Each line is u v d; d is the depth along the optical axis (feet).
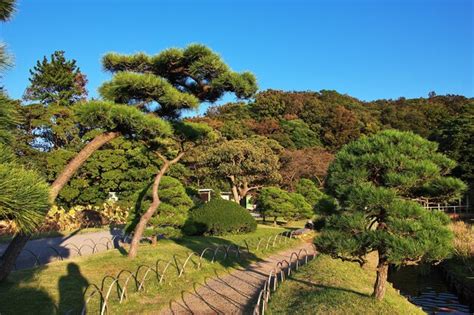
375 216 23.07
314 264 40.68
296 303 26.53
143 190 50.72
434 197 23.91
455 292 42.11
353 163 22.44
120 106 29.99
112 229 71.36
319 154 131.34
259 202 97.86
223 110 183.73
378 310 23.48
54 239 57.36
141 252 40.50
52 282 28.30
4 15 9.61
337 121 169.58
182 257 40.55
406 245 19.81
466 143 106.93
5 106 9.63
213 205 67.62
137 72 36.19
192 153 93.20
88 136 88.74
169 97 31.94
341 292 27.17
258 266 43.55
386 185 22.15
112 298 26.53
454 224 66.23
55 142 98.68
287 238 65.57
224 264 41.63
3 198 7.11
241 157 89.20
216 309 26.45
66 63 112.98
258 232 71.36
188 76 36.63
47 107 95.45
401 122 186.39
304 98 192.44
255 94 34.71
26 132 88.69
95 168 83.25
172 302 27.61
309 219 94.48
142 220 38.93
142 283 28.94
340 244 21.44
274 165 94.38
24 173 7.95
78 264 34.22
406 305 26.76
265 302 26.11
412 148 22.34
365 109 208.54
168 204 48.49
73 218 72.18
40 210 7.57
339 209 24.34
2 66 9.16
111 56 35.01
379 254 24.44
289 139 151.64
